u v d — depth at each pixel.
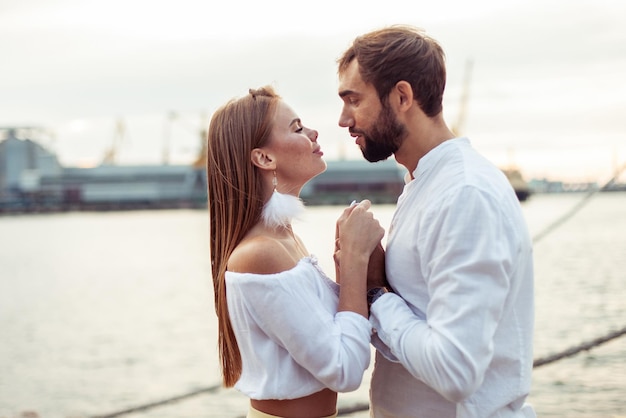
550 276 19.62
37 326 18.36
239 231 2.16
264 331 2.07
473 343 1.75
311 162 2.20
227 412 8.63
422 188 1.97
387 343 1.95
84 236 69.50
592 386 7.71
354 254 2.07
